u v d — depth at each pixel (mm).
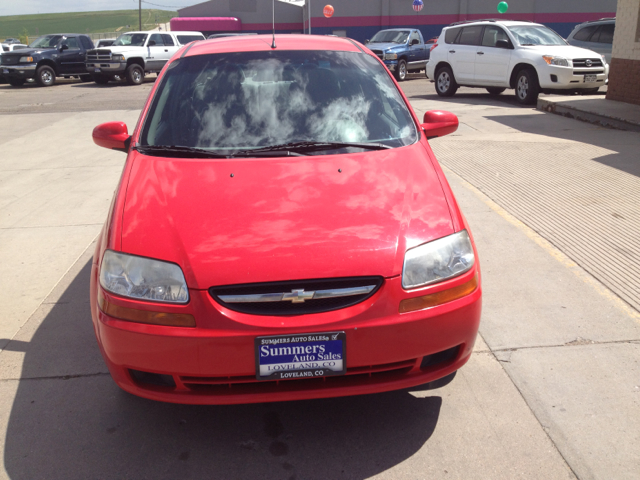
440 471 2293
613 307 3498
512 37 12125
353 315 2189
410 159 2867
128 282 2264
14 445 2484
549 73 11211
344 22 34125
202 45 3855
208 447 2461
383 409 2686
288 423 2611
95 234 5031
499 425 2541
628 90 10062
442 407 2680
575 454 2355
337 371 2223
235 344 2154
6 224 5375
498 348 3121
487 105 11898
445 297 2309
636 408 2619
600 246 4359
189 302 2186
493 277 3932
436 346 2299
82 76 22109
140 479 2287
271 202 2506
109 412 2701
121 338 2232
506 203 5379
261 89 3297
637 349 3068
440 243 2375
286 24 40656
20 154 8430
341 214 2438
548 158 6938
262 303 2189
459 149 7586
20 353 3203
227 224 2387
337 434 2527
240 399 2236
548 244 4434
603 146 7422
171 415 2676
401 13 33938
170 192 2592
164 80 3428
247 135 3047
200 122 3127
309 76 3398
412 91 15648
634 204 5211
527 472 2271
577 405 2650
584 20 34250
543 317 3412
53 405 2752
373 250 2273
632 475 2238
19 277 4207
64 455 2424
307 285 2207
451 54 13453
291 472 2311
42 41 20859
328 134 3072
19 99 15773
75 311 3678
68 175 7102
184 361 2186
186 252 2275
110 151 8438
